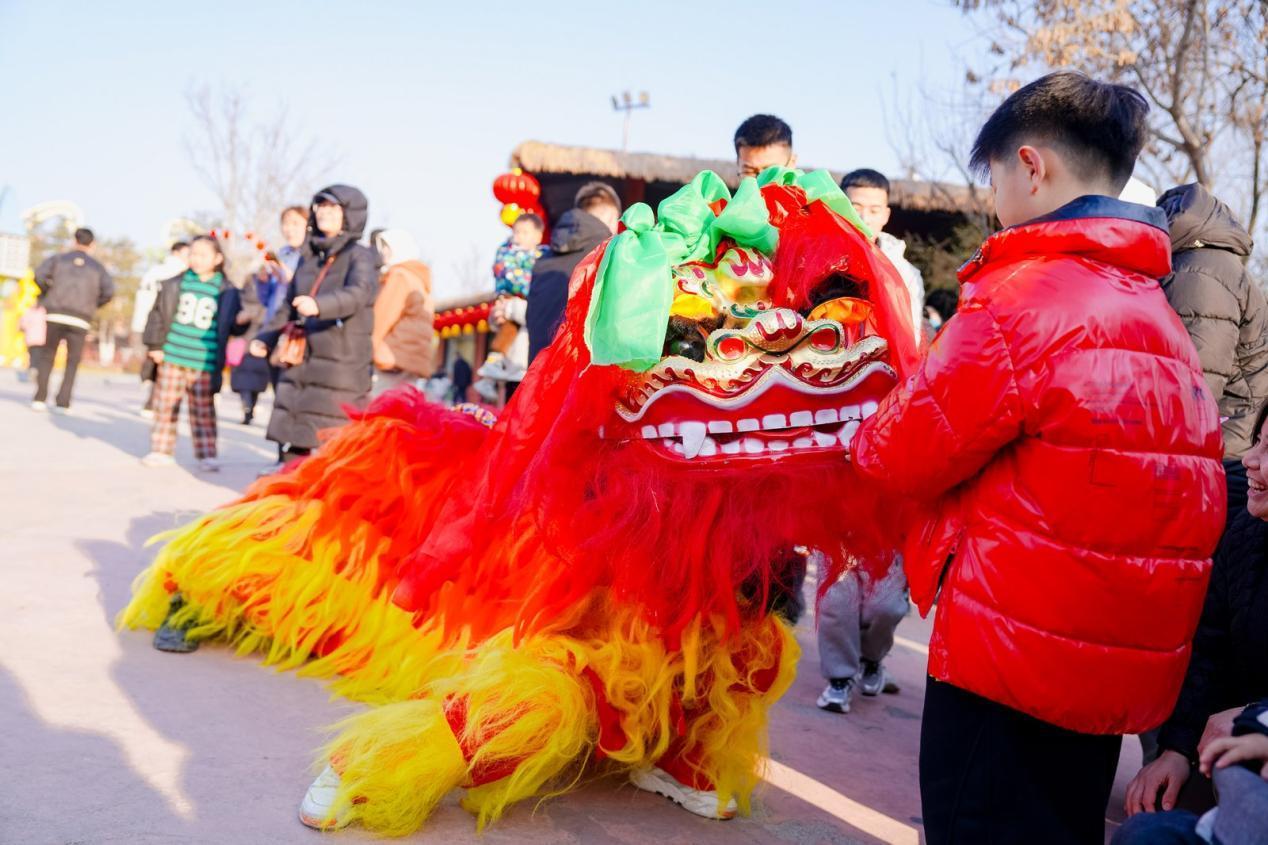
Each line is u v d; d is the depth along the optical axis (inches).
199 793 102.0
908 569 77.9
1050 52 362.9
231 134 1094.4
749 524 89.7
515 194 348.5
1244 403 143.6
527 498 98.3
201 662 141.6
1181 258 137.6
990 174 77.6
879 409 76.4
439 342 1056.2
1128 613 66.7
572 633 100.3
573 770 114.8
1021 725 71.0
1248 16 339.0
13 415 464.1
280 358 242.7
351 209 241.3
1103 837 72.8
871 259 96.1
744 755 109.0
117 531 223.0
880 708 159.2
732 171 446.3
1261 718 61.9
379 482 129.4
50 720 116.6
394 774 96.2
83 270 520.1
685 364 91.7
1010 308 68.6
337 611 131.2
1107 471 65.8
